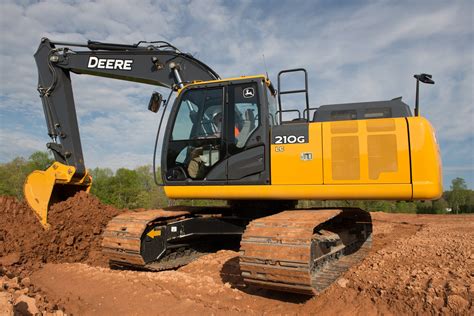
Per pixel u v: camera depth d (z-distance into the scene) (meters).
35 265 6.47
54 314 3.85
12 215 7.13
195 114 6.30
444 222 16.28
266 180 5.71
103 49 7.80
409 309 4.36
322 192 5.48
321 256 5.10
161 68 7.45
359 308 4.46
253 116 5.90
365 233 7.84
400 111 5.57
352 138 5.45
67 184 7.62
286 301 4.75
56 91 7.77
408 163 5.20
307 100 6.07
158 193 46.56
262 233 4.67
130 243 5.83
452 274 5.50
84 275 5.80
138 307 4.41
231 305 4.53
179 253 6.88
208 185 5.99
